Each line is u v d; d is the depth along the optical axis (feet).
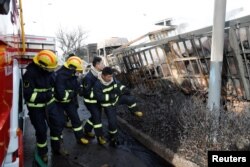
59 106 14.65
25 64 15.88
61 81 14.03
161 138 15.87
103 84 15.12
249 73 14.71
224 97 17.56
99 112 16.08
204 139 13.23
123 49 30.25
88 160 14.30
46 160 13.52
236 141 12.74
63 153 14.83
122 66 31.07
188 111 14.94
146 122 17.80
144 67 25.63
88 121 17.47
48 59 11.87
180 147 14.07
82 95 16.06
